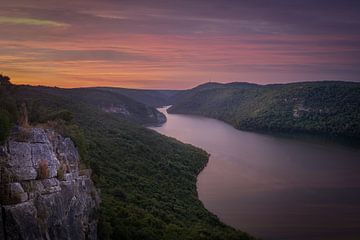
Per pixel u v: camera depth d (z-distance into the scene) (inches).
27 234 1390.3
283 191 6127.0
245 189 6210.6
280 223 4717.0
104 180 4180.6
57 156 1909.4
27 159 1587.1
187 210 4574.3
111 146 6181.1
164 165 6628.9
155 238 2891.2
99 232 2236.7
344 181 6806.1
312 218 4901.6
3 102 1828.2
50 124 2332.7
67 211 1745.8
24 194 1454.2
